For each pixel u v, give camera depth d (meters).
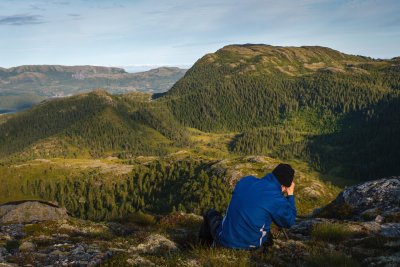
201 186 149.50
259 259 4.07
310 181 147.75
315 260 4.33
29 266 3.81
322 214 11.30
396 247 5.43
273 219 3.84
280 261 4.47
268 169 154.25
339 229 6.88
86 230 8.88
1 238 6.36
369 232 7.34
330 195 138.62
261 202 3.74
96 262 4.05
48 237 7.12
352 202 10.91
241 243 3.95
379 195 10.33
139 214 11.89
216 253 3.99
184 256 4.21
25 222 9.98
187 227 10.61
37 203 11.42
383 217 8.66
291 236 7.38
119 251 4.81
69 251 4.84
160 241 6.02
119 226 10.23
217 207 121.88
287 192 4.05
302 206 128.12
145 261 3.85
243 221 3.81
